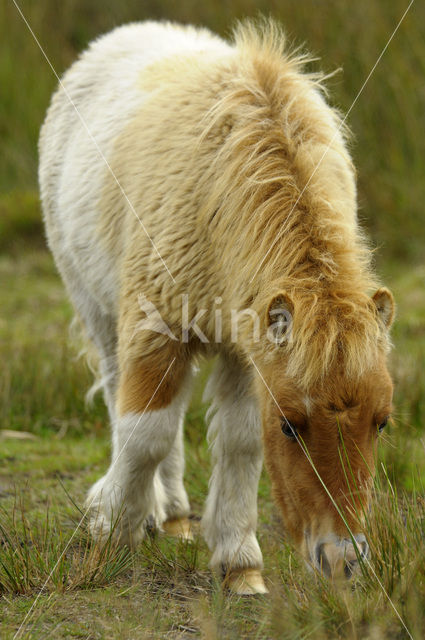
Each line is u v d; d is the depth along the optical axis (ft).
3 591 15.49
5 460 24.12
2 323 35.50
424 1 44.45
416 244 42.86
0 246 45.70
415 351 30.96
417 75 43.93
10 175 50.55
